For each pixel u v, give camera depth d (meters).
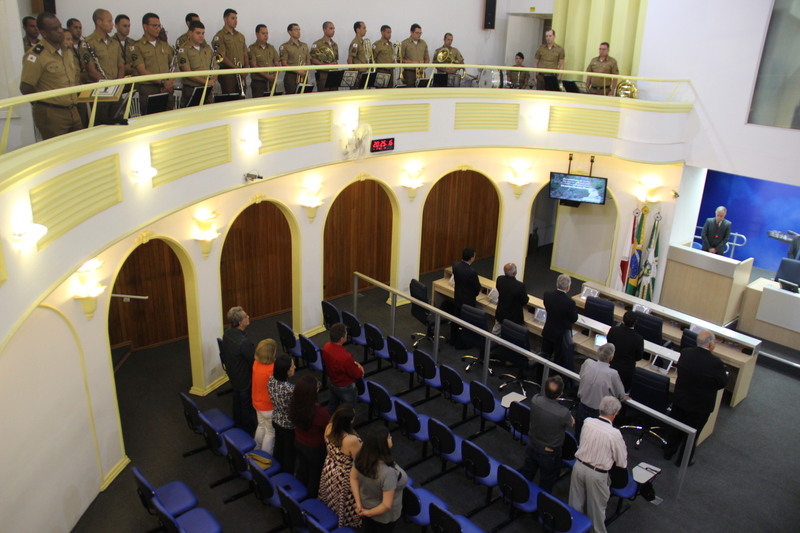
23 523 5.37
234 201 8.76
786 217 13.93
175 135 6.82
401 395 8.87
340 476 5.57
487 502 6.76
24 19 7.15
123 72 8.11
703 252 11.62
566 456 6.76
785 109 9.94
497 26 14.25
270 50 10.18
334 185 10.34
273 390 6.41
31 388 5.48
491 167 12.31
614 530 6.64
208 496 6.83
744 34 10.16
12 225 4.26
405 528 6.41
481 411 7.62
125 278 9.72
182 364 9.73
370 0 12.15
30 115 5.85
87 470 6.53
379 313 11.76
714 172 14.73
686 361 7.48
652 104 10.66
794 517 7.00
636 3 12.20
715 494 7.30
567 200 12.95
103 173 5.66
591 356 8.97
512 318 9.44
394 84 10.84
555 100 11.42
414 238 12.06
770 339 11.34
